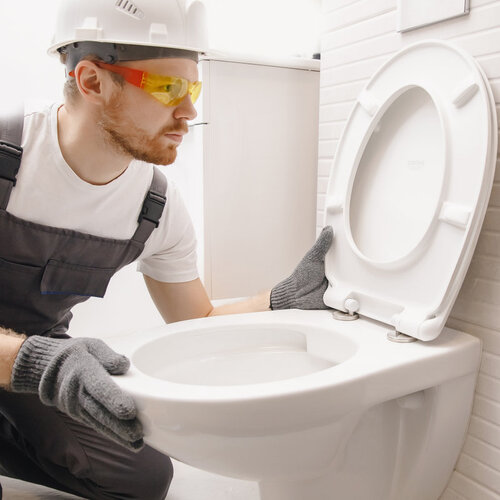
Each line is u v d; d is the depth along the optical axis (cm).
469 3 82
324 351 90
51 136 89
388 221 92
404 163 91
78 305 148
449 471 90
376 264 89
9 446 104
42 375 69
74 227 93
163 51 80
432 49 85
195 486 111
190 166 137
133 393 65
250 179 133
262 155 133
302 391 65
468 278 86
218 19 160
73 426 96
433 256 81
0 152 85
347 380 68
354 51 104
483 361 84
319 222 117
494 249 81
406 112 91
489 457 84
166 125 83
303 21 167
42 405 97
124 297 153
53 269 94
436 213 80
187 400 63
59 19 85
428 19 87
